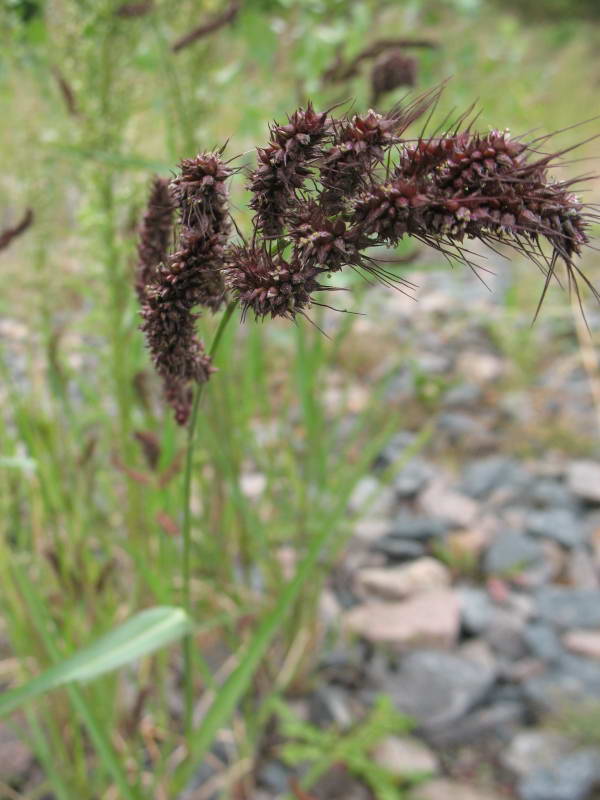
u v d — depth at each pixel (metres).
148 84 0.53
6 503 0.54
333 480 0.61
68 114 0.50
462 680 0.58
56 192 0.52
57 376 0.51
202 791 0.52
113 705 0.51
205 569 0.59
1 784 0.51
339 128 0.26
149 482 0.43
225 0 0.58
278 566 0.58
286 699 0.58
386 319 0.96
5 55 0.54
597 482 0.75
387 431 0.58
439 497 0.74
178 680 0.57
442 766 0.55
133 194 0.49
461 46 0.74
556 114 1.20
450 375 0.89
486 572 0.67
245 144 0.63
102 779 0.50
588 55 1.78
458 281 1.06
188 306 0.30
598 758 0.54
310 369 0.56
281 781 0.53
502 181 0.24
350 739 0.53
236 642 0.56
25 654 0.52
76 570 0.50
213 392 0.54
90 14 0.48
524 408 0.84
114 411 0.61
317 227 0.26
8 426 0.61
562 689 0.58
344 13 0.64
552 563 0.68
